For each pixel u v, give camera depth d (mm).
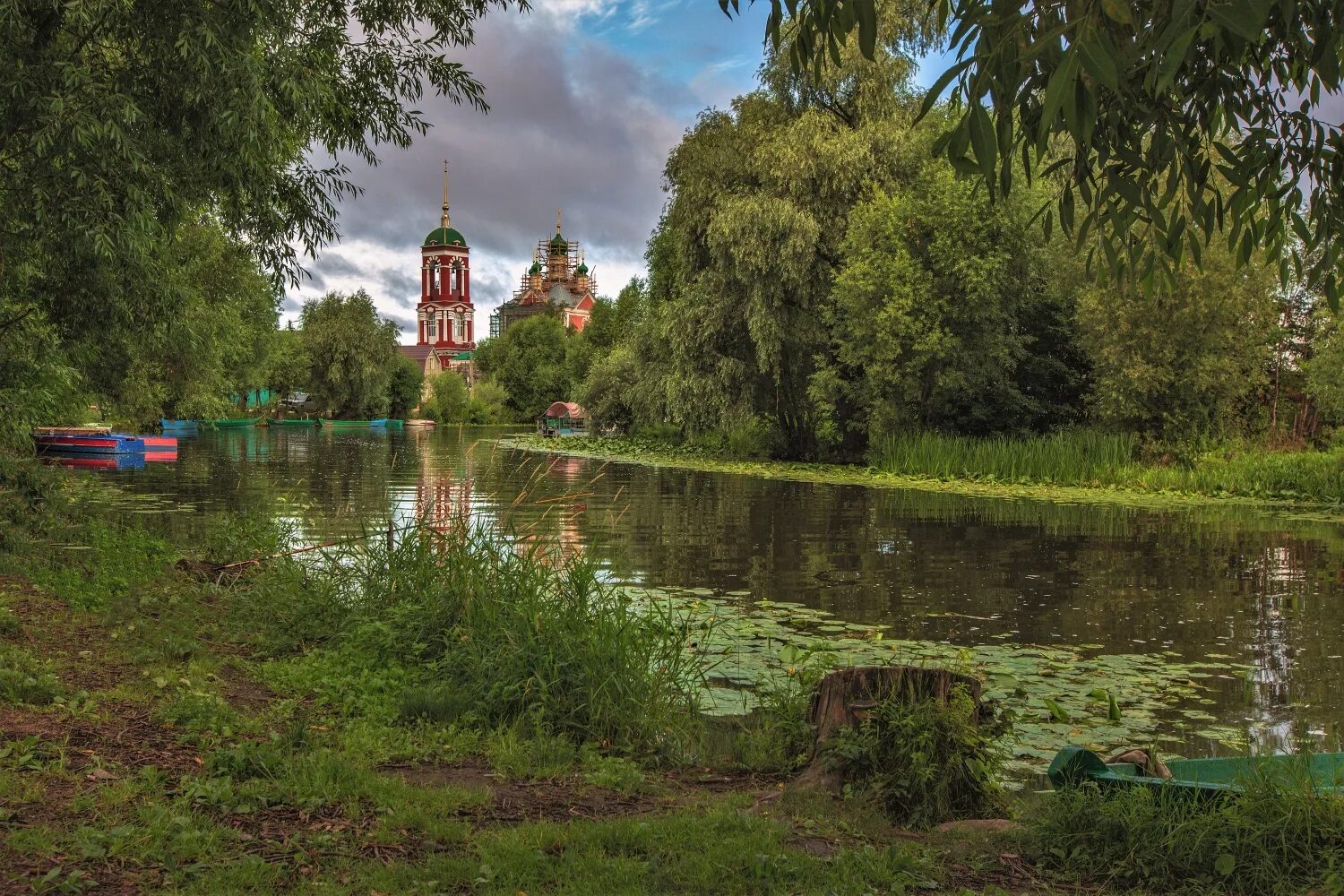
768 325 33562
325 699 7047
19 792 4438
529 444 50219
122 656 7281
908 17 32625
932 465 31172
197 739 5590
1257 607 11625
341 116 12703
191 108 10758
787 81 35125
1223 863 4301
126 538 12898
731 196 35188
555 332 102500
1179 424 29234
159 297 13703
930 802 5301
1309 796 4613
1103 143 3785
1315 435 32406
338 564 10594
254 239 12961
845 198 33844
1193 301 26875
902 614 11086
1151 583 13094
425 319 162125
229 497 21891
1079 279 31531
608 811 5191
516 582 8898
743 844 4473
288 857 4148
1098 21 2529
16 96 9508
